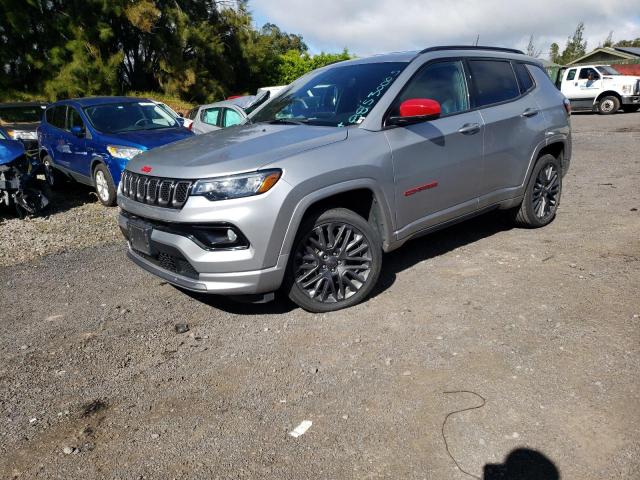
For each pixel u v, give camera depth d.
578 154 10.98
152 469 2.57
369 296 4.32
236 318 4.10
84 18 24.31
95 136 8.44
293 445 2.67
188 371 3.40
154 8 24.73
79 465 2.63
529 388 2.98
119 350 3.72
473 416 2.79
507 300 4.09
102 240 6.48
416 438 2.66
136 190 4.04
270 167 3.56
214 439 2.75
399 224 4.26
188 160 3.82
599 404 2.82
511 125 5.07
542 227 5.88
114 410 3.05
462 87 4.82
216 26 29.47
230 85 30.83
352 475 2.45
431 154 4.36
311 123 4.39
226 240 3.58
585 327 3.60
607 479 2.35
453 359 3.33
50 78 24.12
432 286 4.45
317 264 3.93
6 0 23.27
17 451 2.75
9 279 5.27
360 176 3.89
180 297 4.58
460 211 4.78
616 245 5.15
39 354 3.73
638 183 7.85
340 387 3.12
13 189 7.47
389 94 4.25
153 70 28.33
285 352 3.55
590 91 21.50
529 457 2.49
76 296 4.75
